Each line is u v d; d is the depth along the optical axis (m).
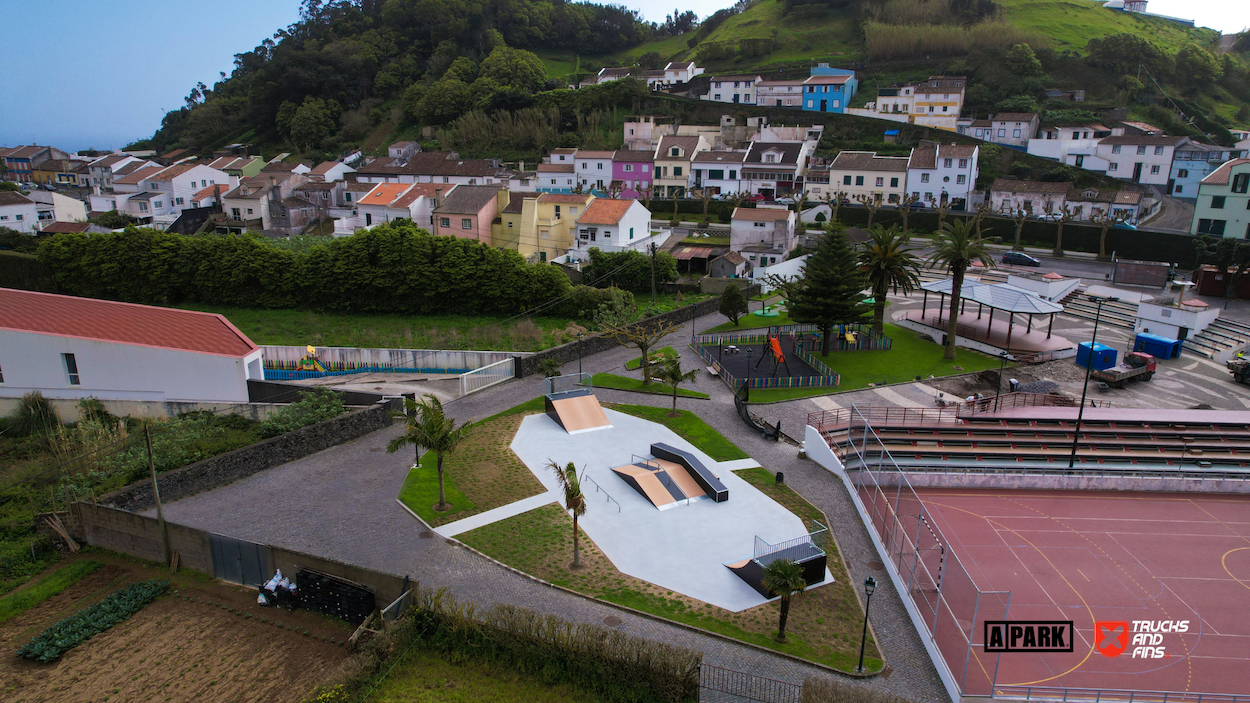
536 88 166.00
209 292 75.00
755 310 75.00
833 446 42.22
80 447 39.66
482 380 53.28
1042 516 37.12
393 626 24.89
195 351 46.59
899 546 32.12
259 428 43.41
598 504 36.50
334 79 175.88
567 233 93.50
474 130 151.50
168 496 35.06
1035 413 47.00
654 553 32.22
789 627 27.36
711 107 147.75
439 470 35.09
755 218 89.50
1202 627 28.09
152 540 30.41
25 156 165.12
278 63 178.50
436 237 73.44
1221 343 59.75
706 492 37.72
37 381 47.62
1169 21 183.00
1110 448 43.50
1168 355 58.72
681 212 116.75
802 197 105.94
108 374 47.22
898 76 154.62
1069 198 103.31
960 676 24.62
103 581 29.39
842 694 21.91
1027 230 97.12
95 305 49.28
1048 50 148.25
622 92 151.50
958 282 58.28
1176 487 40.50
